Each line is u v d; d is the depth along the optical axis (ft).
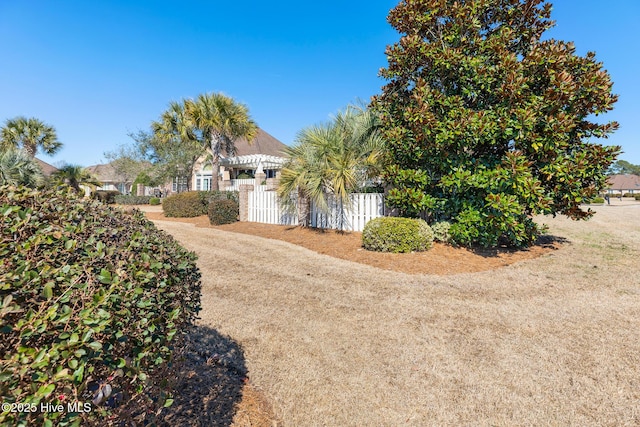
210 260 22.02
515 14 23.95
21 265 4.45
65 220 6.48
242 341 10.92
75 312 4.16
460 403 7.88
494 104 23.35
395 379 8.86
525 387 8.45
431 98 22.34
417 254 22.04
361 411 7.62
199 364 9.41
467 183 21.31
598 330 11.50
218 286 16.70
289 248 25.75
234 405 7.66
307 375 9.04
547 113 21.15
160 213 57.41
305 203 32.60
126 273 5.10
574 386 8.45
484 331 11.58
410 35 23.81
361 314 13.12
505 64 20.76
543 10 23.48
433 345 10.66
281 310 13.57
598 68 21.29
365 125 29.66
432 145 22.02
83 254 5.51
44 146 69.31
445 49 22.77
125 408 4.50
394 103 25.70
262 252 24.34
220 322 12.38
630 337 10.96
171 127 69.10
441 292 15.55
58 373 3.28
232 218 39.83
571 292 15.38
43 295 4.17
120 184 117.39
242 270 19.62
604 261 20.90
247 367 9.39
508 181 20.33
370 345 10.69
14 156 42.11
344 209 30.37
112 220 7.76
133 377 4.42
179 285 6.51
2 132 65.57
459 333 11.46
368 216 28.99
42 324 3.70
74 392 3.49
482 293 15.38
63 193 7.86
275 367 9.41
